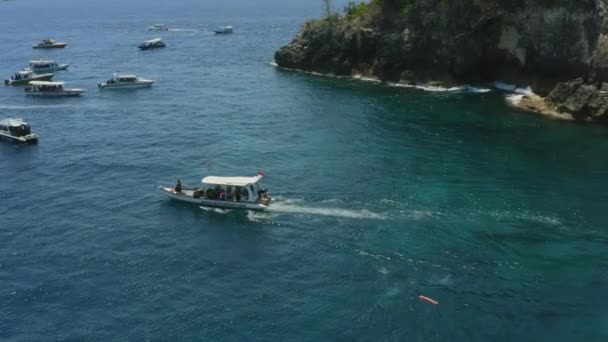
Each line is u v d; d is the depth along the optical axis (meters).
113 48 185.50
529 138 74.50
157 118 92.38
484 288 42.06
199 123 88.12
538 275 43.50
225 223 53.91
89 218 55.84
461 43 103.12
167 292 42.94
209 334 38.03
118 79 117.06
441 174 63.03
